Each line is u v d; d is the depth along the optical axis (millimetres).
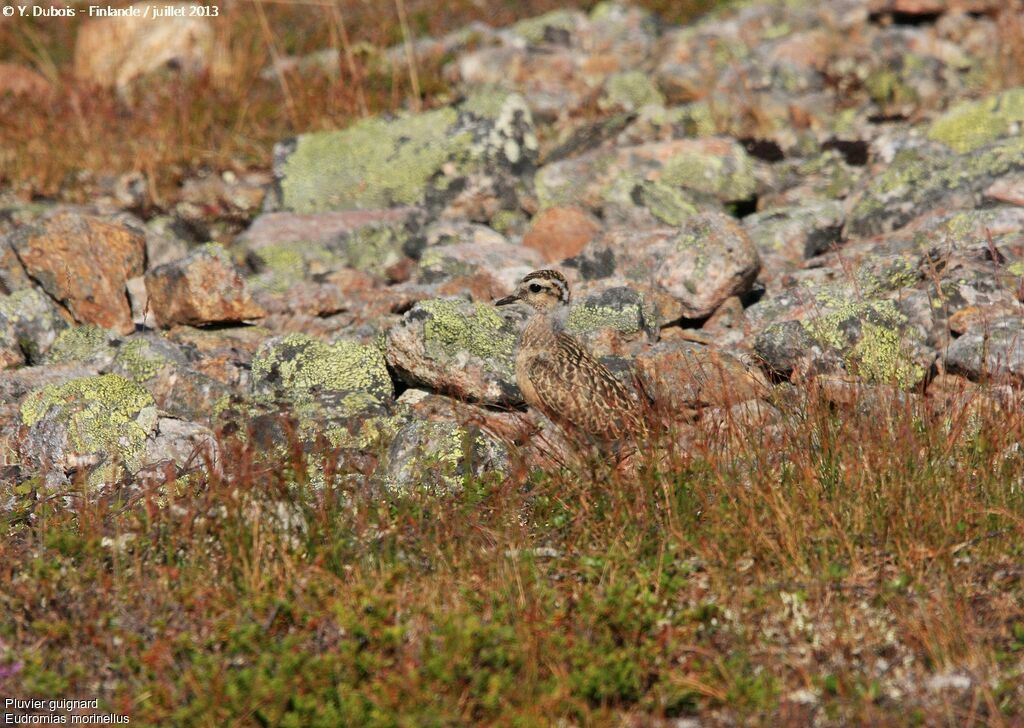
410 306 25312
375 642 12922
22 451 19250
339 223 29047
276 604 13508
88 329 24078
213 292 24812
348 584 14219
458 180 31094
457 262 26859
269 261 28031
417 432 17969
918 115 34500
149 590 14188
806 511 15039
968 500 14773
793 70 36375
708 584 14172
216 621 13477
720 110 34344
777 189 30562
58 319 24141
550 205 30078
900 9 40781
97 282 25578
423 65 39531
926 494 14867
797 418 17125
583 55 40062
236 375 22125
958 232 24656
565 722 12188
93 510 16031
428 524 15336
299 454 15477
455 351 21016
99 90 36438
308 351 21812
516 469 16406
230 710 12055
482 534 15070
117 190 32406
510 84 37906
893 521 14609
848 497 15203
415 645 13008
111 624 13727
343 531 15148
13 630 13891
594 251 25984
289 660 12422
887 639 13195
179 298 24891
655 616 13336
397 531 14922
